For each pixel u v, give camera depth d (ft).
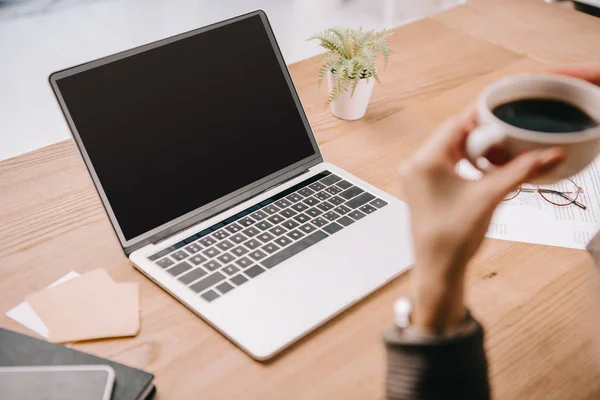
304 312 2.56
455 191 1.69
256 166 3.23
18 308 2.60
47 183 3.36
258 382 2.34
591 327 2.62
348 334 2.55
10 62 10.23
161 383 2.32
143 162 2.89
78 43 10.94
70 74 2.74
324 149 3.72
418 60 4.76
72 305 2.61
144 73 2.95
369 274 2.76
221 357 2.43
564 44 5.09
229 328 2.49
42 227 3.05
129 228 2.81
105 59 2.84
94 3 12.44
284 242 2.90
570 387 2.36
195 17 11.94
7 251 2.89
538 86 1.79
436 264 1.68
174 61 3.05
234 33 3.28
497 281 2.82
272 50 3.42
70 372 2.19
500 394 2.32
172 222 2.92
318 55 4.84
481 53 4.88
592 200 3.32
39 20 11.70
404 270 2.82
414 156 1.75
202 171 3.05
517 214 3.21
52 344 2.35
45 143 8.28
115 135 2.83
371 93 4.29
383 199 3.22
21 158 3.54
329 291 2.66
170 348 2.46
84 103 2.77
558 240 3.05
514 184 1.59
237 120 3.22
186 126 3.04
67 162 3.55
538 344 2.53
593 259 2.95
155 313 2.60
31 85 9.62
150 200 2.89
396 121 4.03
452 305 1.75
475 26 5.30
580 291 2.79
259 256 2.82
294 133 3.41
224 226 2.98
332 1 12.66
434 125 4.00
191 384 2.32
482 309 2.67
